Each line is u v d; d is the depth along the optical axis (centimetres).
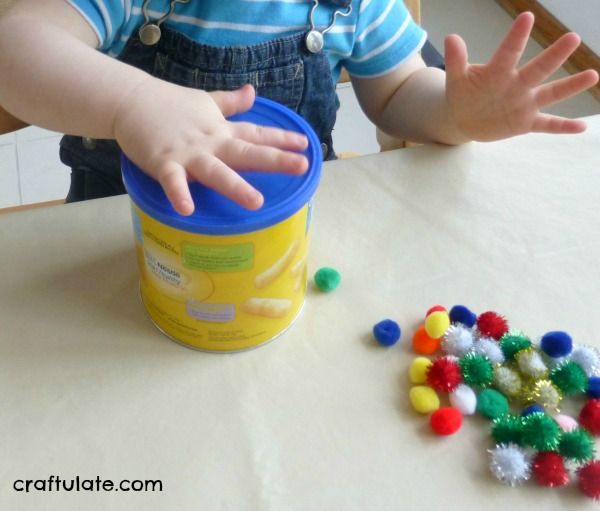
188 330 49
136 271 54
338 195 61
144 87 51
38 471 43
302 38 69
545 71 58
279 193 44
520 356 50
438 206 61
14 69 53
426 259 57
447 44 59
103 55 54
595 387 49
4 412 45
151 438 45
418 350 51
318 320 52
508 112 61
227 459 44
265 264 46
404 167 65
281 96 72
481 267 57
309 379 49
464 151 67
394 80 75
